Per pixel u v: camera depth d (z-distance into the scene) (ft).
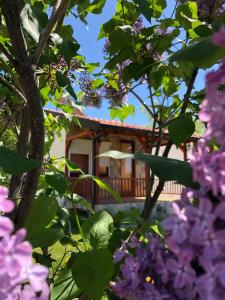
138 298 2.84
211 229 2.20
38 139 4.36
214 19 6.63
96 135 45.27
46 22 5.23
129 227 5.21
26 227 4.35
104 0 7.92
